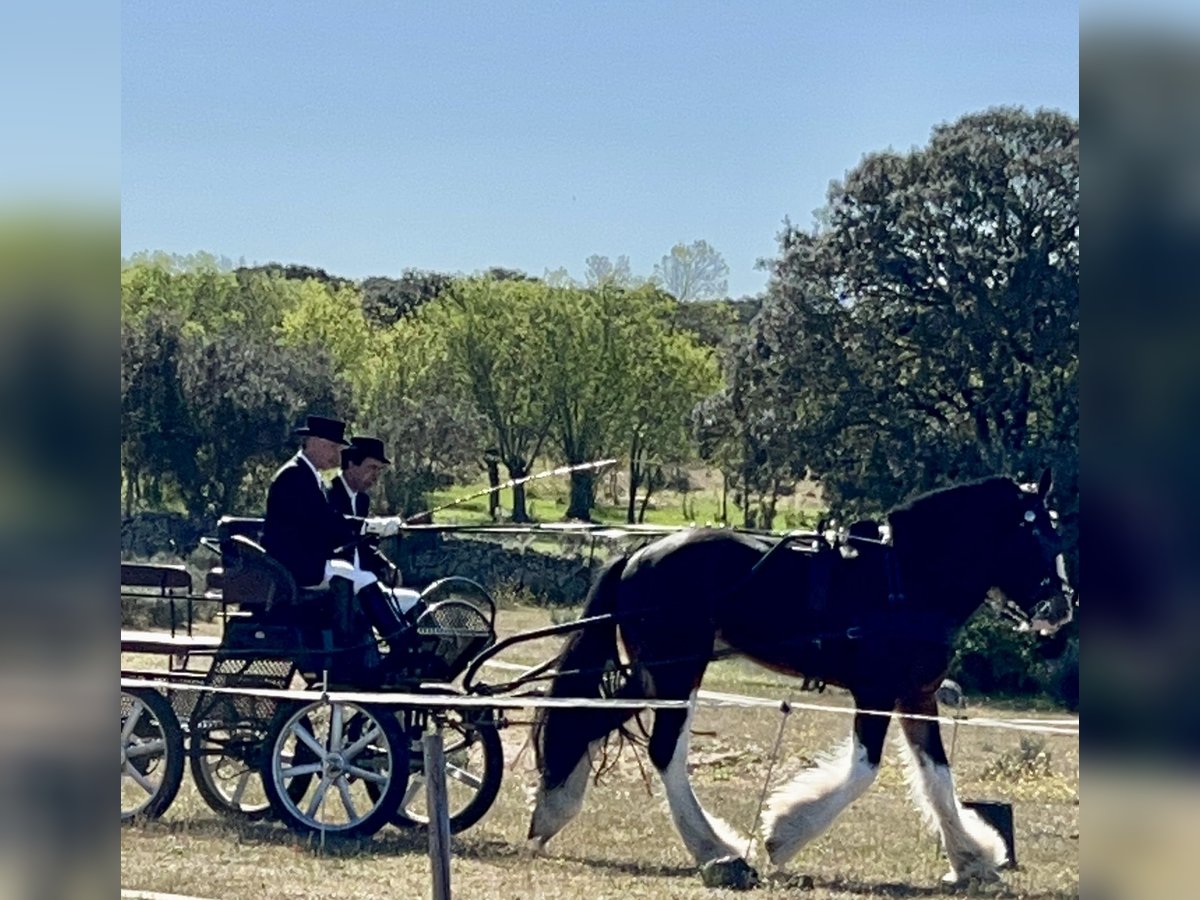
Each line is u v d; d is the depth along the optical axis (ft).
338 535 31.63
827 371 103.19
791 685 63.77
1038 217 100.42
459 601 32.58
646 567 30.37
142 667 44.78
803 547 30.35
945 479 96.17
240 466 105.40
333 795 36.19
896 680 29.27
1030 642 69.67
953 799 28.66
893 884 28.02
